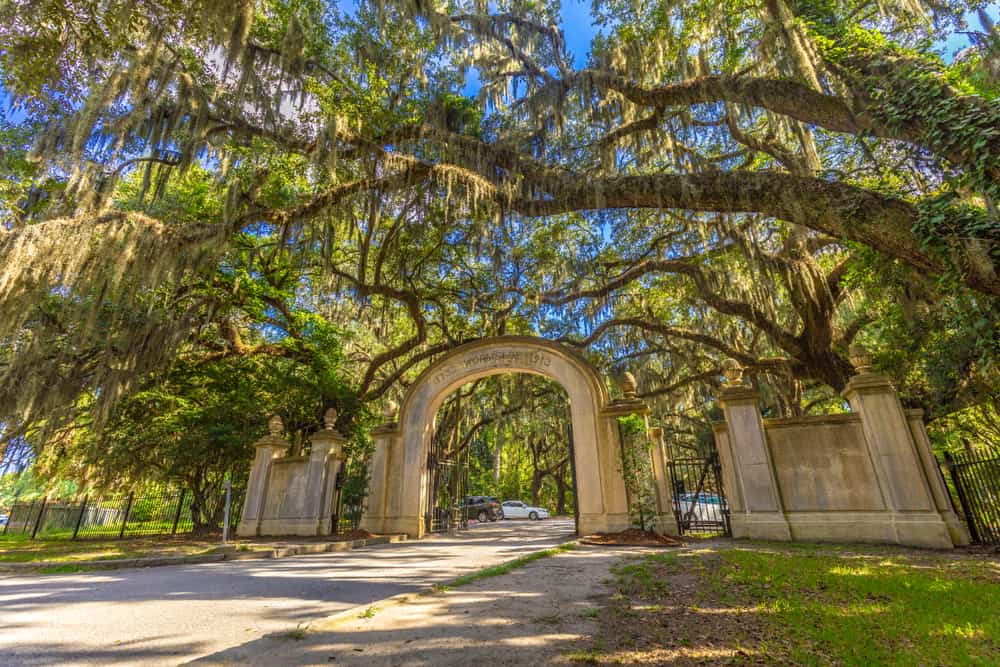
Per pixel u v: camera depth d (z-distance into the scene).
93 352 12.55
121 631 3.85
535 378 23.23
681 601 4.29
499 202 11.90
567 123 15.01
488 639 3.27
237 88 10.39
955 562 6.09
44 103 10.70
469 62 16.03
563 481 39.25
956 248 6.88
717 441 10.45
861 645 3.05
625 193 10.58
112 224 9.70
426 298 18.08
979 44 8.65
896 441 8.44
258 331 19.11
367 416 18.55
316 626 3.60
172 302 13.80
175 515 16.16
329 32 12.23
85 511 17.55
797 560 6.34
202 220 12.99
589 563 6.57
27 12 8.92
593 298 18.50
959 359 9.41
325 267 12.45
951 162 7.17
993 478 8.13
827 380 14.21
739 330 20.23
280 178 13.06
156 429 14.59
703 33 11.46
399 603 4.35
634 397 11.93
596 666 2.78
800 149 12.52
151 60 9.52
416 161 12.11
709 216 16.30
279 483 13.57
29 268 8.62
